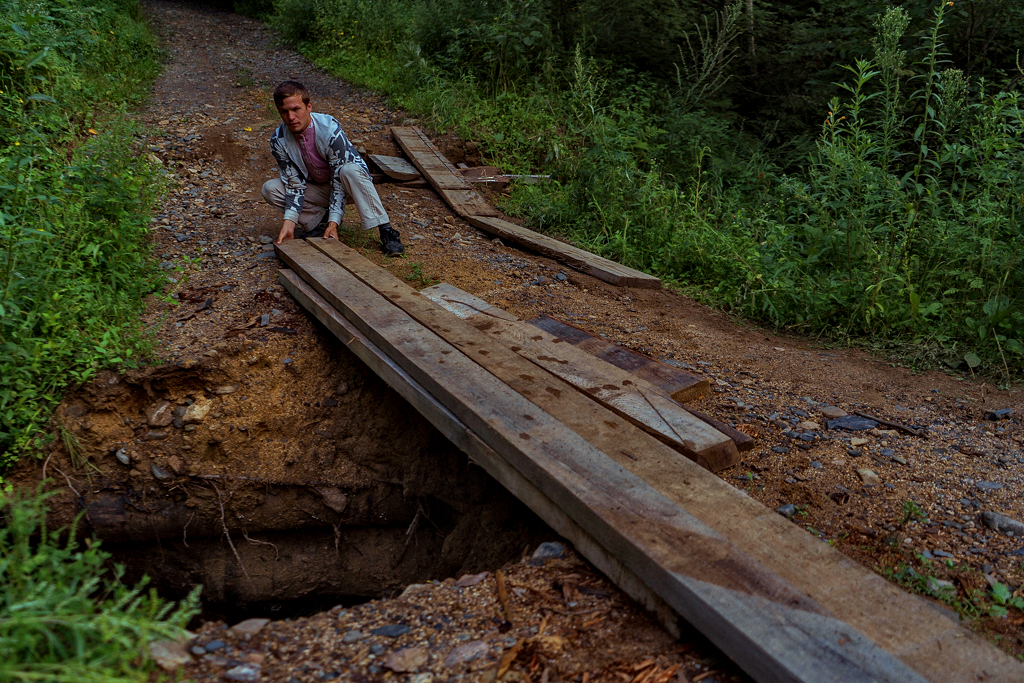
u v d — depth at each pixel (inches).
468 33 387.2
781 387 162.9
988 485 122.0
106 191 196.9
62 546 152.6
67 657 70.7
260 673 79.3
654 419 122.8
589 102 343.3
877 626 73.6
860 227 212.4
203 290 187.9
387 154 321.7
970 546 106.2
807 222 255.0
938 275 201.3
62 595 75.2
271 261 205.9
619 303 210.8
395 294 167.8
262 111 349.7
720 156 348.5
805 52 358.6
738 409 149.6
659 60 398.9
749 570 80.5
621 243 251.1
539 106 353.7
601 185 282.7
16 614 68.5
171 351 163.2
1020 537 108.3
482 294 204.7
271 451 166.7
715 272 231.5
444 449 166.7
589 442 106.7
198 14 625.9
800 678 66.8
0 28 258.7
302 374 172.1
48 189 196.5
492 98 367.2
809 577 80.3
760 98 399.2
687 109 362.3
